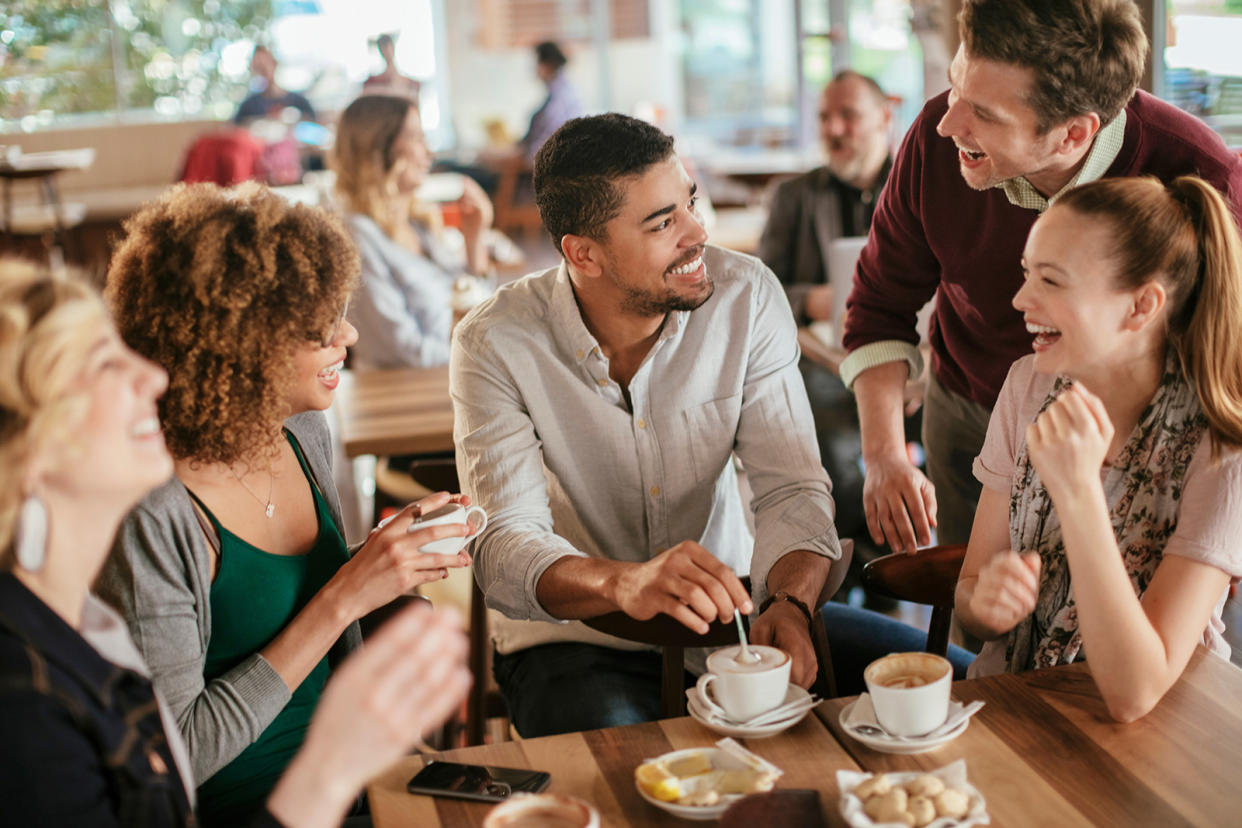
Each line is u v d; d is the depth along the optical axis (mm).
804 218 3660
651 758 1213
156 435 960
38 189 8070
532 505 1737
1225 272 1336
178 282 1310
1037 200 1784
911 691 1168
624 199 1600
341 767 850
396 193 3314
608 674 1819
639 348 1792
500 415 1763
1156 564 1431
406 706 853
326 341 1402
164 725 1036
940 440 2279
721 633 1470
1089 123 1579
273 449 1419
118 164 8453
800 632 1458
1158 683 1228
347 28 9234
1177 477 1398
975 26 1549
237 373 1336
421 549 1407
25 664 904
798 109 7254
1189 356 1374
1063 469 1224
